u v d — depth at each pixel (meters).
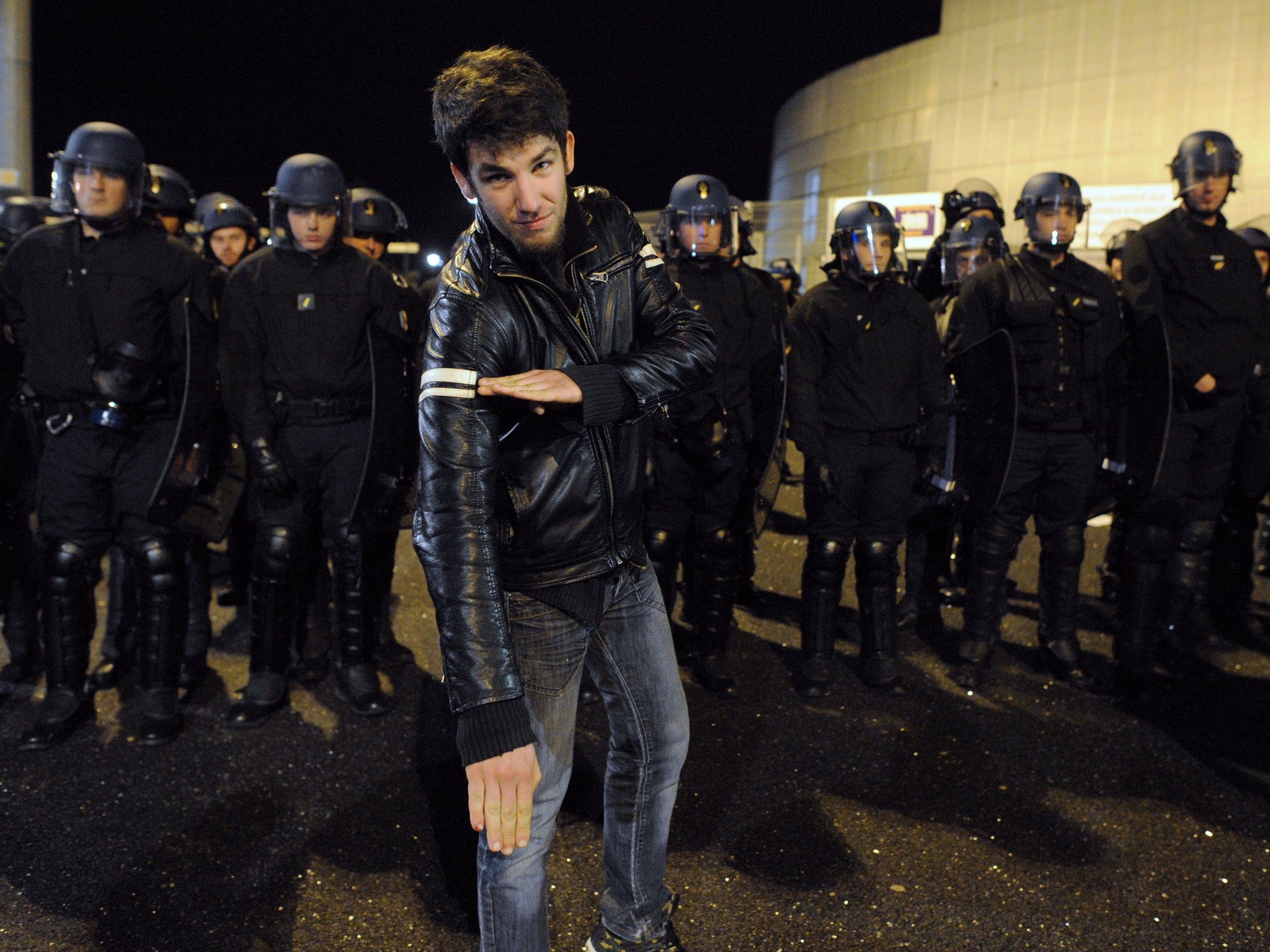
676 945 2.00
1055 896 2.39
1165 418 3.43
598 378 1.51
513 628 1.66
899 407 3.60
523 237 1.48
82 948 2.17
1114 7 16.56
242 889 2.40
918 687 3.75
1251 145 15.00
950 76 19.38
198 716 3.41
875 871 2.49
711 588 3.66
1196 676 3.85
